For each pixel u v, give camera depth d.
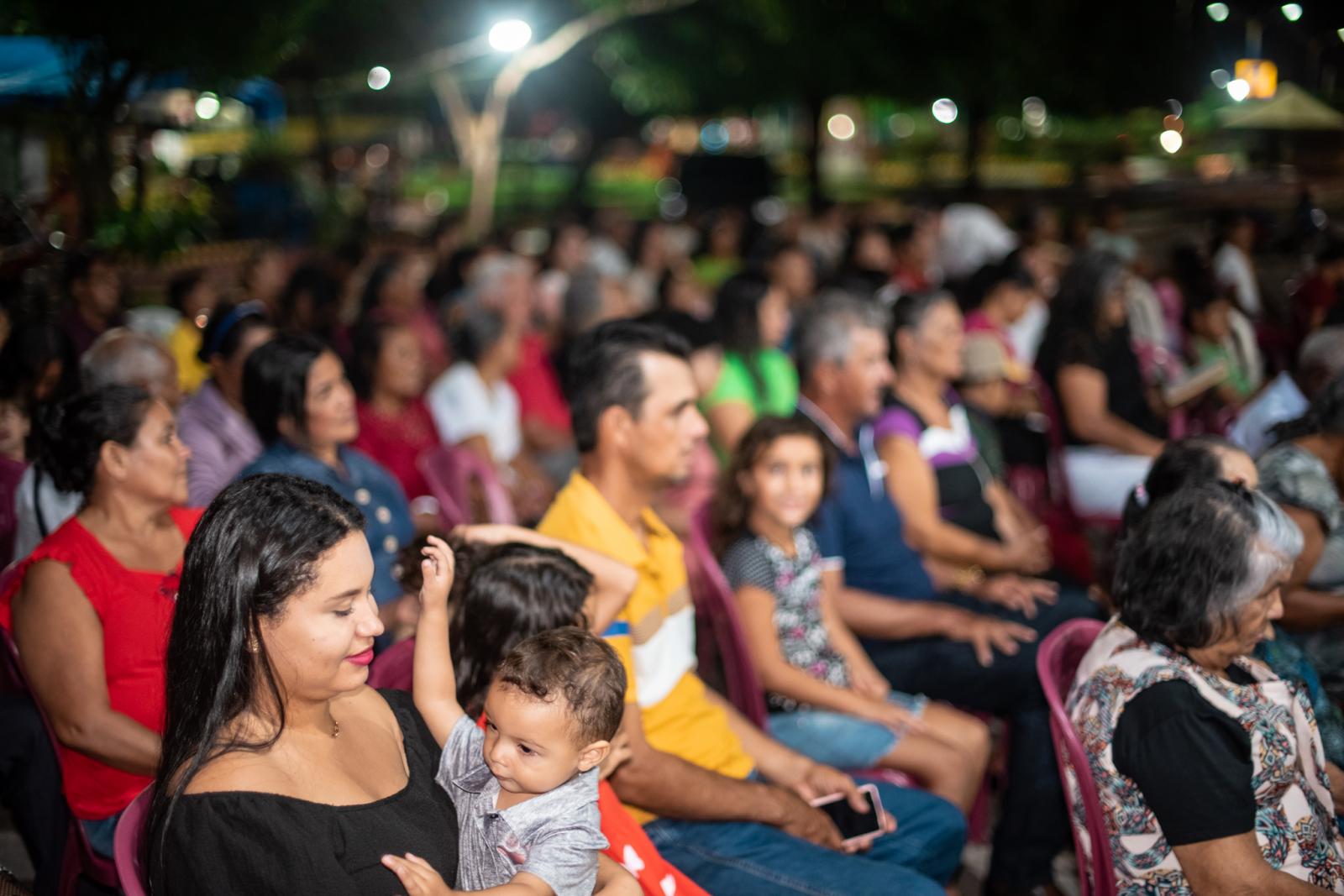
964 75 18.77
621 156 42.91
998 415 6.08
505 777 2.10
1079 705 2.79
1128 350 5.99
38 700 2.90
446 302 9.15
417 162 35.34
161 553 3.03
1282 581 2.63
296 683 1.96
